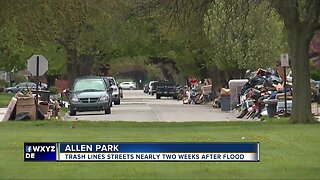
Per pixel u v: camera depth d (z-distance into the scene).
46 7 107.44
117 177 43.56
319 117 122.62
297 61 96.38
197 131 81.94
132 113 146.12
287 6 95.12
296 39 96.44
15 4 104.44
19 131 83.06
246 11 97.56
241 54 178.12
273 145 63.66
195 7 102.06
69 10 108.31
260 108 123.00
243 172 45.91
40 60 111.38
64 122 102.69
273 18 176.75
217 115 137.00
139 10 105.44
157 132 80.62
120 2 142.88
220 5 108.81
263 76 158.88
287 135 74.56
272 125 91.69
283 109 117.38
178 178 43.16
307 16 94.94
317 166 49.34
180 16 103.44
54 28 111.44
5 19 105.94
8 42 133.12
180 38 118.69
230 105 152.88
